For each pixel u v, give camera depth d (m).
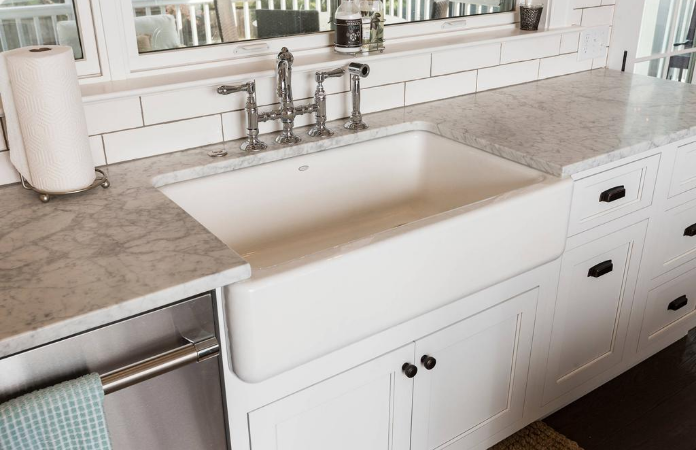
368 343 1.29
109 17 1.44
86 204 1.29
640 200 1.74
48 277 1.02
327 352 1.16
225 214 1.55
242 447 1.21
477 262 1.32
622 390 2.08
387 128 1.75
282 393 1.21
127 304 0.95
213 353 1.07
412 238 1.19
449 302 1.31
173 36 1.56
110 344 0.98
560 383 1.82
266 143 1.62
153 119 1.51
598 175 1.57
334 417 1.31
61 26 1.42
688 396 2.05
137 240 1.14
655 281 1.97
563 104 1.95
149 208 1.27
